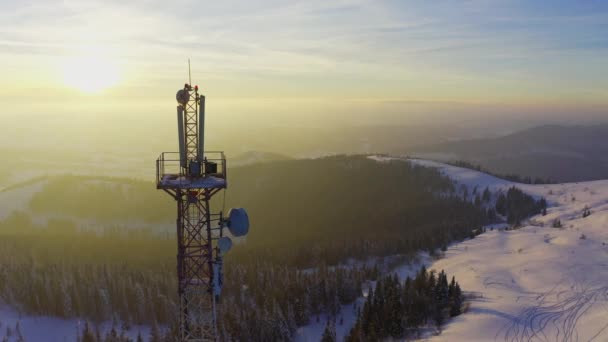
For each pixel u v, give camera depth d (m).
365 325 67.62
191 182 30.83
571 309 60.50
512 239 110.69
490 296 70.19
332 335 69.50
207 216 32.28
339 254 126.38
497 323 58.44
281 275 97.44
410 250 124.06
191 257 32.50
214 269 32.50
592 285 69.12
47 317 88.12
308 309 82.00
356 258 124.56
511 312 61.38
